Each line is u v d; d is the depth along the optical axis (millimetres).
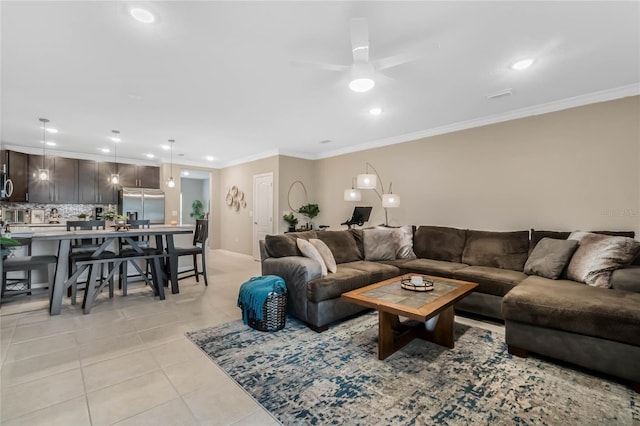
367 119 4039
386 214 5145
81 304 3479
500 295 2898
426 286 2539
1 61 2455
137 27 2014
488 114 3826
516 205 3707
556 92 3121
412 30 2068
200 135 4844
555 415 1602
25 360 2158
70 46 2238
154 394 1780
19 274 3900
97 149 5879
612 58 2420
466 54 2375
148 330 2721
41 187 5742
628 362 1829
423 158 4641
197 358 2215
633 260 2521
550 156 3453
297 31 2078
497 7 1831
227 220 7723
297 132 4684
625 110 2994
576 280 2633
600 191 3139
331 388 1848
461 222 4215
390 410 1638
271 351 2332
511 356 2260
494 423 1537
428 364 2141
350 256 3930
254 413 1622
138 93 3123
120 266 4129
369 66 2102
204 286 4305
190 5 1795
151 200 6754
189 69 2611
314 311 2721
